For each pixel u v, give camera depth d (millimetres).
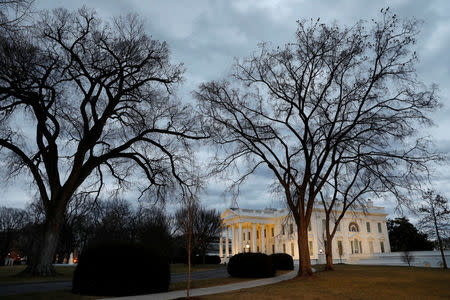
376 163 20562
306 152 21594
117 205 54906
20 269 32938
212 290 15242
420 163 19875
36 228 43156
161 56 24281
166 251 48344
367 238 67000
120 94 23297
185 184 23562
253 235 69375
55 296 12250
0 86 18047
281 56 21828
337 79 21781
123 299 11984
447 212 35531
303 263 20672
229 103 23312
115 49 22938
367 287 15555
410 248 70000
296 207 23109
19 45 15867
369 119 20375
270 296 12930
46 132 21984
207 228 53719
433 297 12508
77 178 22344
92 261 13375
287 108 22703
